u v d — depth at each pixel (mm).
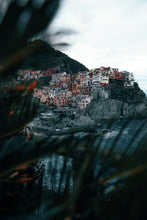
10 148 568
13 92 640
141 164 407
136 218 355
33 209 583
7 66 406
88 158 458
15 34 377
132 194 404
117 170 435
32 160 523
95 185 438
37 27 403
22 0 379
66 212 398
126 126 480
